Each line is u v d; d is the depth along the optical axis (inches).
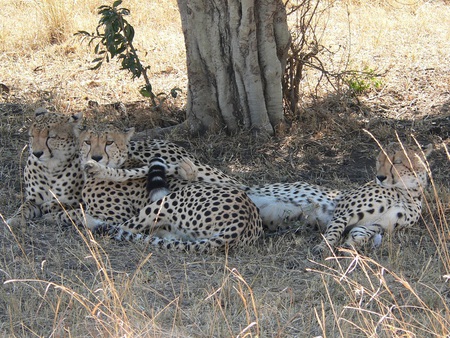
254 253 298.7
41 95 488.1
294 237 312.5
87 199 327.0
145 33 604.1
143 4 653.9
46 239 308.2
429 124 452.1
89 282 268.1
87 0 638.5
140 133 434.0
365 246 305.4
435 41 597.6
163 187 315.9
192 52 423.8
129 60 442.3
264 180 383.2
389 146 333.4
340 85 490.3
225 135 430.9
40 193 341.1
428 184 378.3
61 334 232.1
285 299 259.3
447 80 513.0
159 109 458.6
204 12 415.8
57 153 331.6
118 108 471.2
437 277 275.4
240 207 300.5
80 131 331.6
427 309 233.3
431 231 327.3
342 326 238.1
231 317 244.2
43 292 260.1
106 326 230.1
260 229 314.7
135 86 505.7
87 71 536.7
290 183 347.3
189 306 254.2
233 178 350.6
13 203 350.3
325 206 335.3
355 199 325.1
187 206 306.0
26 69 536.7
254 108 424.8
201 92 429.4
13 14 634.8
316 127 441.4
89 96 493.7
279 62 426.0
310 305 256.1
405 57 561.6
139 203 326.0
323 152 420.5
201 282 271.6
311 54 451.2
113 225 317.4
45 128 327.0
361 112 467.5
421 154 326.6
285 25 426.6
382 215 320.8
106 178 318.3
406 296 263.4
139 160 338.6
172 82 519.2
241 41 410.9
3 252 292.2
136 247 298.4
